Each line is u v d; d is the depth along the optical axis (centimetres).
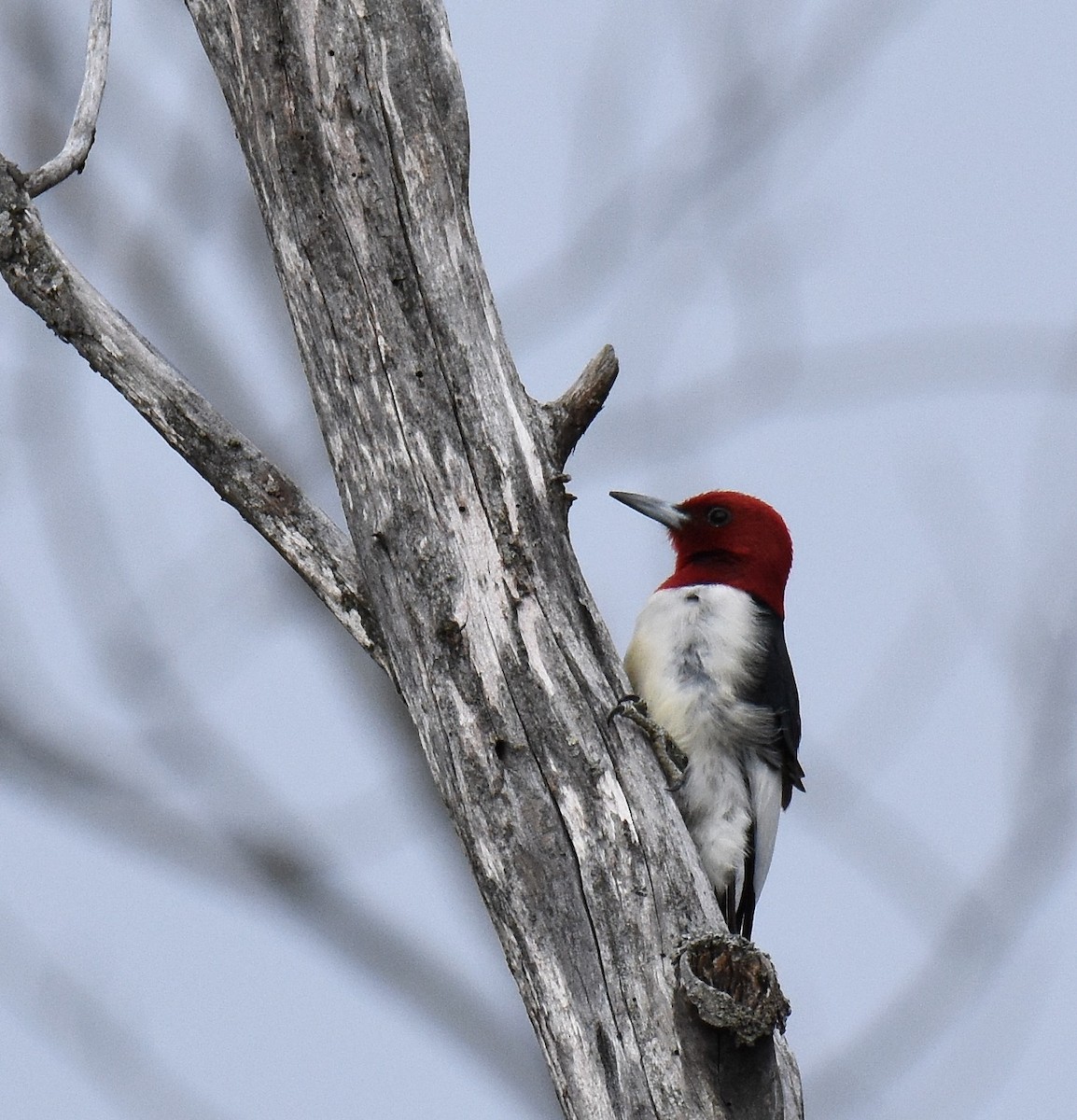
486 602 888
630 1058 830
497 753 877
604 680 900
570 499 923
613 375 941
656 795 891
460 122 928
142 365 953
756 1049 814
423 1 927
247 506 949
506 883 866
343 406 912
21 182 954
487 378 915
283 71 914
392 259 910
